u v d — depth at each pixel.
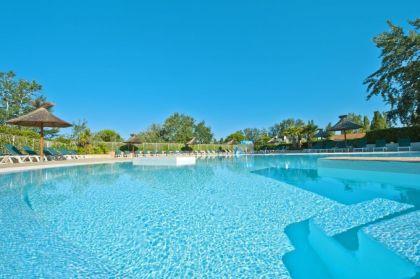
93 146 27.31
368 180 7.95
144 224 4.16
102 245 3.33
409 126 20.97
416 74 18.98
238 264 2.79
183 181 8.98
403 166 7.38
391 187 6.66
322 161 11.61
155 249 3.19
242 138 49.00
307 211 4.65
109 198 6.18
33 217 4.59
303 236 3.55
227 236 3.58
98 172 12.44
